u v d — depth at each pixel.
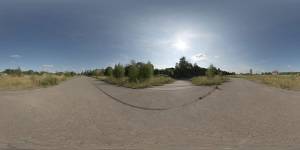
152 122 10.34
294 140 7.68
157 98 17.31
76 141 7.70
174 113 12.16
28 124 9.95
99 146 7.19
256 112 12.19
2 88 26.56
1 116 11.32
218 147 7.04
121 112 12.50
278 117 11.04
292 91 22.53
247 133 8.53
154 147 7.08
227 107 13.55
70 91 23.56
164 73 66.44
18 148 6.96
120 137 8.16
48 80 36.12
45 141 7.68
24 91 23.25
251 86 27.84
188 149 6.88
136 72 35.22
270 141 7.59
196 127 9.45
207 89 23.45
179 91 22.11
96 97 18.47
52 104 15.00
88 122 10.34
